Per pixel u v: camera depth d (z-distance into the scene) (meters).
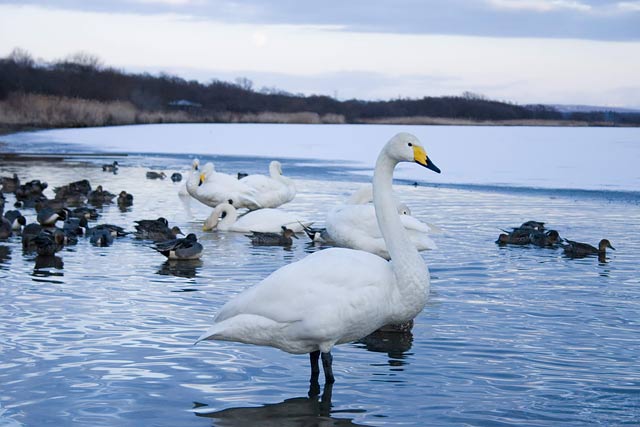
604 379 9.00
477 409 8.15
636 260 16.30
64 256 16.52
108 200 26.77
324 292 8.34
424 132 88.81
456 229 20.30
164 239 18.86
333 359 9.75
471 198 27.30
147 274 14.62
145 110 127.69
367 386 8.80
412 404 8.29
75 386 8.69
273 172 25.45
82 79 126.00
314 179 34.47
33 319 11.26
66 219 21.38
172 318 11.41
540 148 54.53
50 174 36.69
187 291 13.19
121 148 56.84
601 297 12.88
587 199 27.00
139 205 25.92
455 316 11.68
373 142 65.62
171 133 81.94
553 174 35.53
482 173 36.34
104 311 11.76
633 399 8.41
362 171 38.28
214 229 20.80
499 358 9.74
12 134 73.94
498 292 13.23
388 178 9.37
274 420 7.90
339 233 15.05
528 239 18.09
